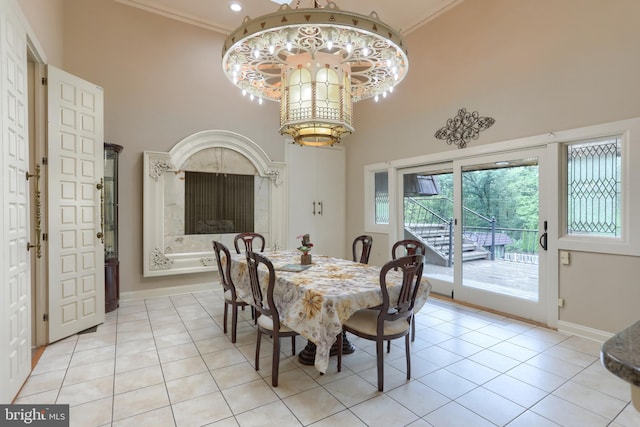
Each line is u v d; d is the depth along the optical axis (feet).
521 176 12.23
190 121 16.11
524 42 11.96
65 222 10.34
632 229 9.50
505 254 12.84
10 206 6.93
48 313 9.90
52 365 8.64
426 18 15.49
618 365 2.16
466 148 13.93
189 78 16.11
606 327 10.09
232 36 7.99
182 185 15.81
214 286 16.83
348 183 20.65
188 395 7.30
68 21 13.55
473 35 13.65
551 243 11.30
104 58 14.23
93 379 7.96
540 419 6.50
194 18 16.05
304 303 7.48
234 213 17.15
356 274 9.09
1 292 6.47
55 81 9.96
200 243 16.25
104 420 6.42
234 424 6.33
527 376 8.16
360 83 10.90
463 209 14.35
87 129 11.06
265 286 9.03
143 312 13.12
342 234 20.75
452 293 14.98
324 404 6.98
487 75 13.15
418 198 16.53
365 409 6.81
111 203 13.28
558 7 11.03
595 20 10.15
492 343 10.15
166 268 15.35
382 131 18.19
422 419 6.50
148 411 6.72
